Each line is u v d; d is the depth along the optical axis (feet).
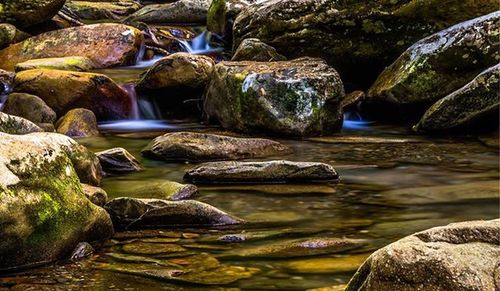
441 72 32.60
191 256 14.65
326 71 31.50
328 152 26.96
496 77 29.19
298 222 17.43
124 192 19.63
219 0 47.83
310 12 37.68
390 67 34.78
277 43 38.09
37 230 13.96
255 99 30.04
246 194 19.98
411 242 9.23
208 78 34.24
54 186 14.67
